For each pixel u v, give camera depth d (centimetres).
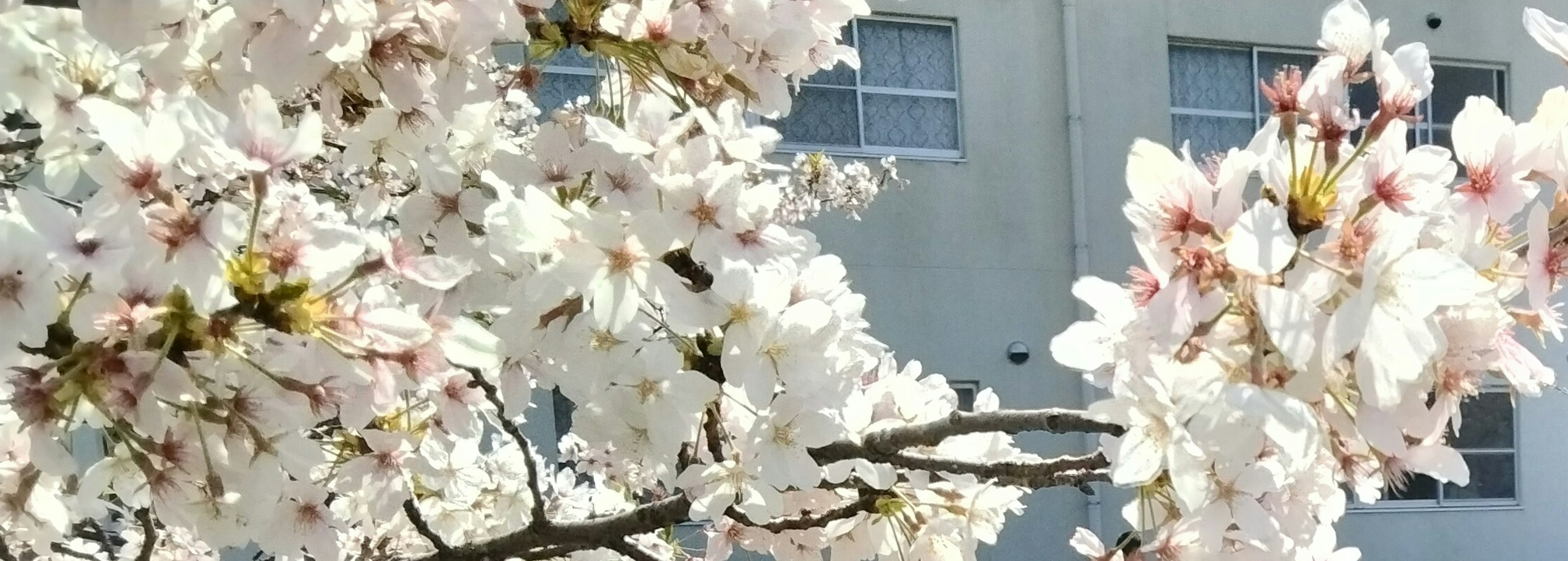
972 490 423
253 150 248
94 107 229
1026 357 1470
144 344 243
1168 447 250
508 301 350
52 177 282
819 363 320
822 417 334
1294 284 219
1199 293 221
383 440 420
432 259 301
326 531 385
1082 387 1497
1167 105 1552
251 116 249
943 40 1490
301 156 253
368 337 280
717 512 368
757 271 322
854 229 1415
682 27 371
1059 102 1513
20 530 320
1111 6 1533
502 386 371
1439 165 235
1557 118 252
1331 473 301
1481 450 1719
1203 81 1598
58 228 228
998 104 1489
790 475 331
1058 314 1495
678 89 407
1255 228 212
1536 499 1709
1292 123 237
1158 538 306
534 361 372
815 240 390
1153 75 1546
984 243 1470
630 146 328
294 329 268
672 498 436
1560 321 249
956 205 1462
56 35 271
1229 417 223
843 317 363
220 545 279
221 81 288
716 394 325
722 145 349
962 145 1481
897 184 1438
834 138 1443
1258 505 268
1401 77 237
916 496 429
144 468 263
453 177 364
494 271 355
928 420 425
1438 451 257
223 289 237
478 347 313
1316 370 220
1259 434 223
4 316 220
